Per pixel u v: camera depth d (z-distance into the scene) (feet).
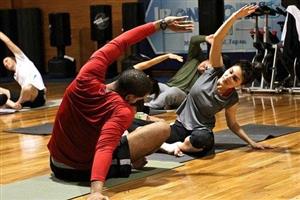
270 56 26.99
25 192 11.57
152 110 22.00
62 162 11.94
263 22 31.71
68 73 36.68
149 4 35.70
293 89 26.61
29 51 38.78
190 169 13.15
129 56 32.96
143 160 13.05
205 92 14.29
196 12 34.12
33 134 18.49
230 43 33.04
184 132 14.61
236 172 12.81
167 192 11.40
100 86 10.95
